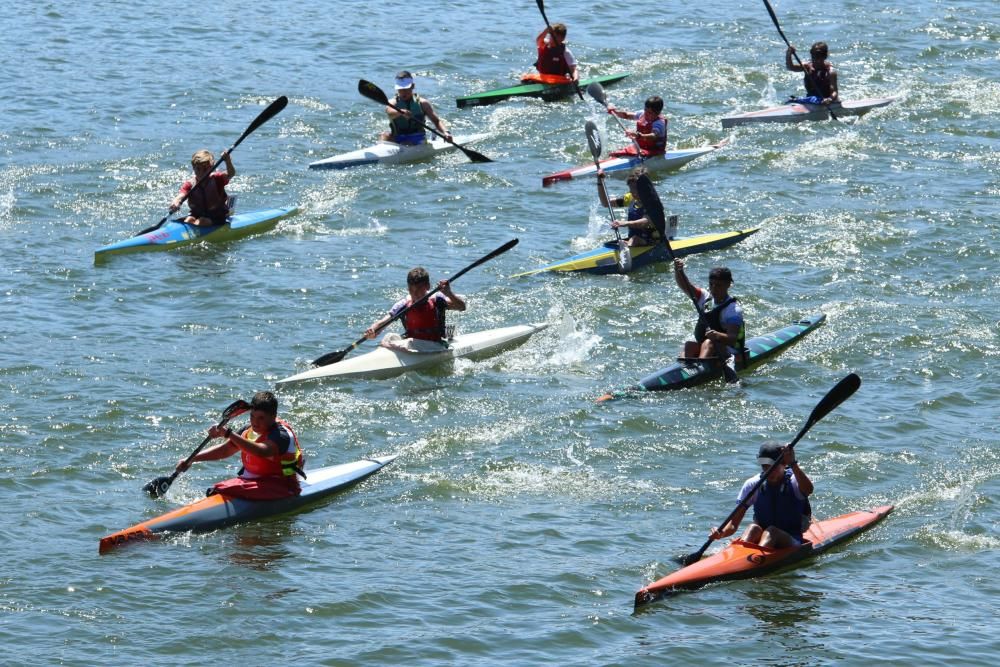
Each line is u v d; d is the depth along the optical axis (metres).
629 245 40.47
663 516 25.92
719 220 44.00
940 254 40.91
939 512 26.09
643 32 69.31
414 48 66.38
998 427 29.88
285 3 74.94
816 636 21.69
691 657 21.03
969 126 54.06
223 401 31.02
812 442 29.06
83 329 35.06
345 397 31.45
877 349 34.19
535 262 40.75
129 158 49.81
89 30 67.94
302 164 49.88
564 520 25.70
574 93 59.19
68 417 29.64
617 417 30.39
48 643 21.03
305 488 26.47
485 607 22.45
